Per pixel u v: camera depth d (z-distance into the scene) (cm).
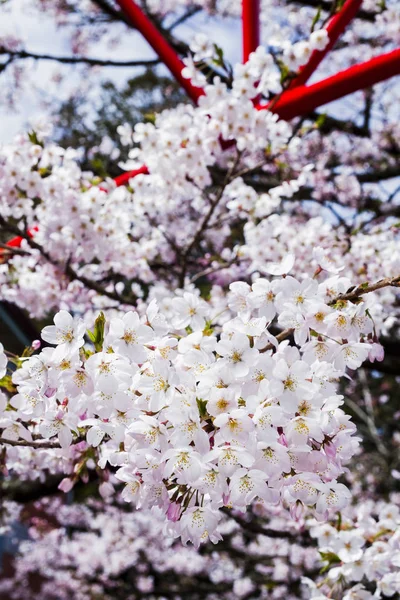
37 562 1043
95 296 425
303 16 713
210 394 137
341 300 162
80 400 153
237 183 415
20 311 711
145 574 1011
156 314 166
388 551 253
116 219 375
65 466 214
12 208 362
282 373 140
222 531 778
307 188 721
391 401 1237
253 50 356
